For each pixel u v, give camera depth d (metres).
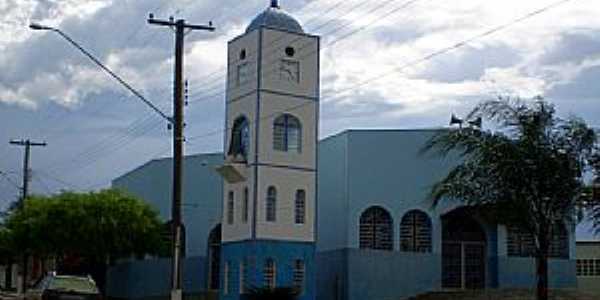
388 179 42.88
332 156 44.38
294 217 40.81
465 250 43.62
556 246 43.38
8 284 75.25
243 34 42.16
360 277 41.81
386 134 43.09
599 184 28.17
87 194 48.31
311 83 41.81
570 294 40.22
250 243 39.88
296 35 41.69
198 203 50.75
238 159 40.94
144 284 52.53
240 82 42.09
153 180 54.28
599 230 28.84
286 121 41.16
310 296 40.53
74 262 49.91
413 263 42.56
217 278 49.38
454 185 29.20
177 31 30.47
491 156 28.22
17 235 48.78
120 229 47.41
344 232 42.41
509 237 43.72
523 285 43.38
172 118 29.98
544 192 28.28
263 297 36.88
